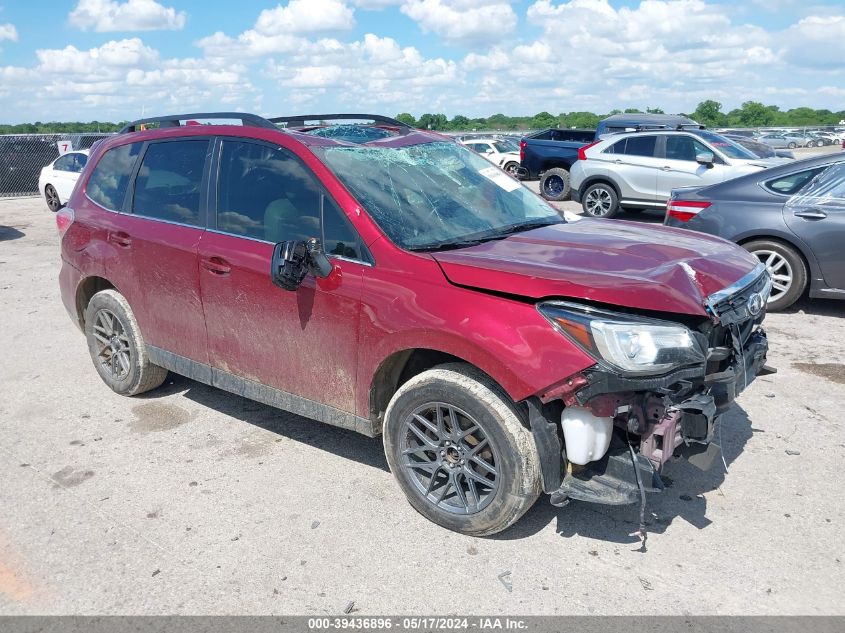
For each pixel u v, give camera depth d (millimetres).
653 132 13164
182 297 4316
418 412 3383
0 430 4609
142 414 4832
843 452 4105
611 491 3016
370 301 3387
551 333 2920
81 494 3801
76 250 5047
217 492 3805
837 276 6543
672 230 4176
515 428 3072
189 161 4363
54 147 22766
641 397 2943
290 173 3828
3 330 6871
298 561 3199
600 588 2980
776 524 3414
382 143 4199
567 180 17875
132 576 3113
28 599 2984
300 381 3820
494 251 3441
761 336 3648
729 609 2838
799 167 6781
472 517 3287
